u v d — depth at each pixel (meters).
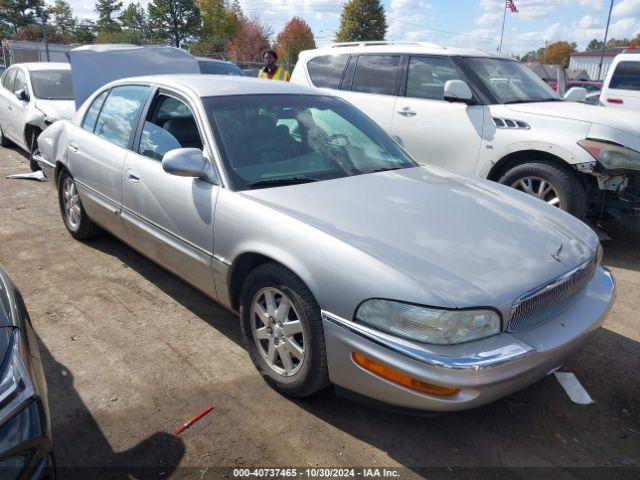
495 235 2.89
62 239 5.36
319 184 3.34
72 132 4.92
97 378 3.17
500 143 5.59
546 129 5.38
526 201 3.54
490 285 2.48
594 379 3.33
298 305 2.75
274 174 3.37
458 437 2.79
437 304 2.34
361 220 2.88
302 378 2.83
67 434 2.72
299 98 4.06
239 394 3.06
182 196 3.43
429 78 6.33
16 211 6.24
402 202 3.16
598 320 2.83
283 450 2.66
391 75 6.64
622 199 5.29
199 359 3.39
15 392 1.96
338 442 2.73
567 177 5.25
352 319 2.52
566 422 2.93
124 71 7.05
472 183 3.76
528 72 6.68
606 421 2.96
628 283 4.80
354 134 4.02
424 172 3.86
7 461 1.83
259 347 3.12
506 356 2.36
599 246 3.24
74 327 3.72
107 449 2.63
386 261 2.51
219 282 3.27
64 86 8.93
